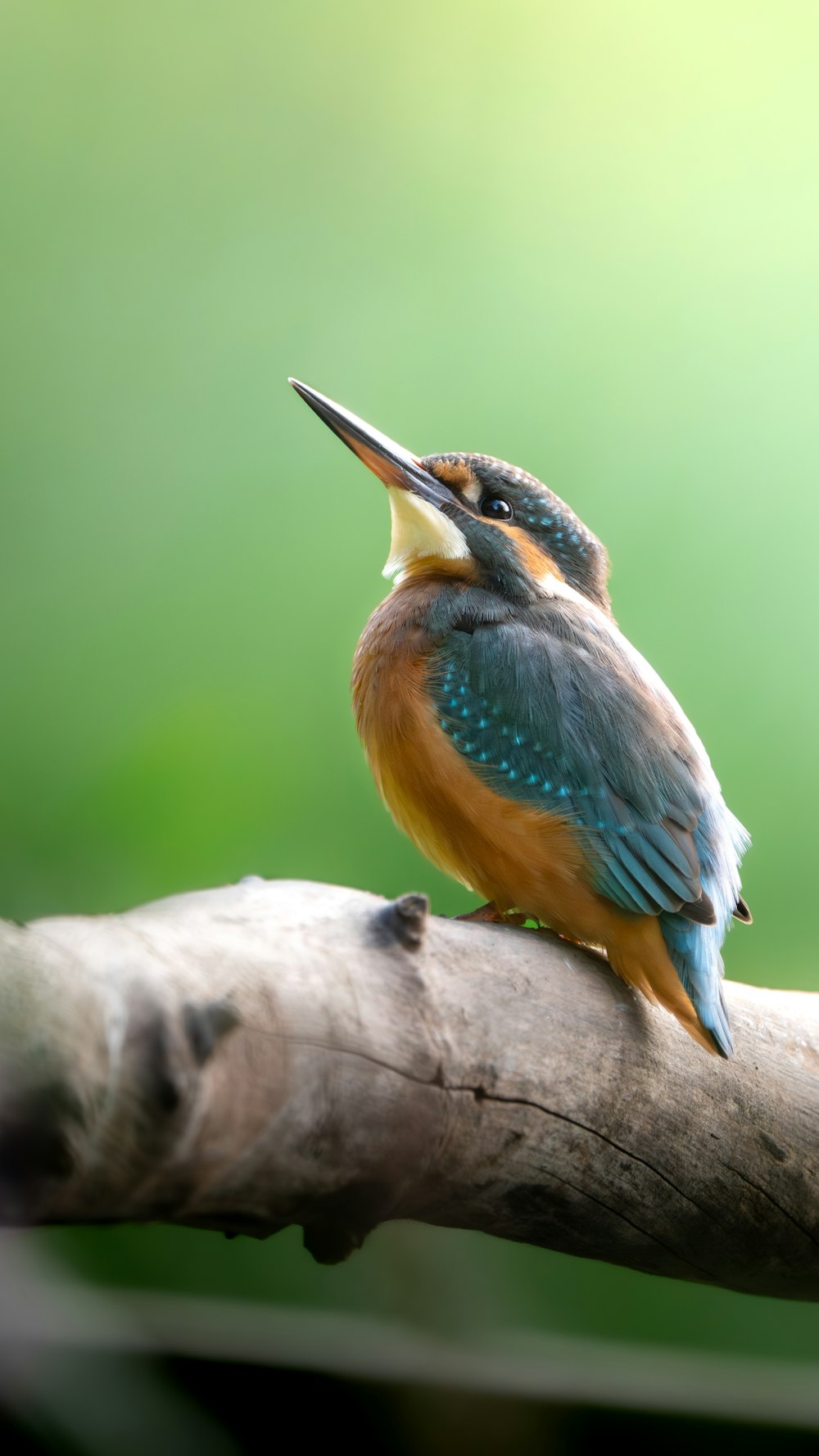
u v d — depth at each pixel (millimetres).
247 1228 5941
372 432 10422
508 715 8703
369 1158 6023
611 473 12547
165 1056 5020
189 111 13484
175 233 13133
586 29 13992
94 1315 6777
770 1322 10125
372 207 13344
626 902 8117
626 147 13672
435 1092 6262
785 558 12258
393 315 13031
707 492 12422
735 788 11508
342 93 13625
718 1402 6934
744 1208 7359
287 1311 8719
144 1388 6562
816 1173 7453
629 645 9625
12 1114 4758
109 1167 5027
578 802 8414
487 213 13391
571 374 12914
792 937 11164
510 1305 9609
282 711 11406
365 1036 5949
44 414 12492
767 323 13125
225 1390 6656
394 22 13859
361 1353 6980
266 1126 5559
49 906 10477
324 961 5984
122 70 13539
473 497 10266
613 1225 7184
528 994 6883
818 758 11586
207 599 11906
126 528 12148
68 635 11766
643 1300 10023
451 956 6785
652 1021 7312
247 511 12250
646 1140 7066
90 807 10742
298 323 12945
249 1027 5469
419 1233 9578
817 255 13414
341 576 12047
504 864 8586
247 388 12719
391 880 10977
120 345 12742
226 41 13641
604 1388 6945
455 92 13758
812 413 12820
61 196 13133
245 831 10742
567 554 10430
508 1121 6617
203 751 11031
